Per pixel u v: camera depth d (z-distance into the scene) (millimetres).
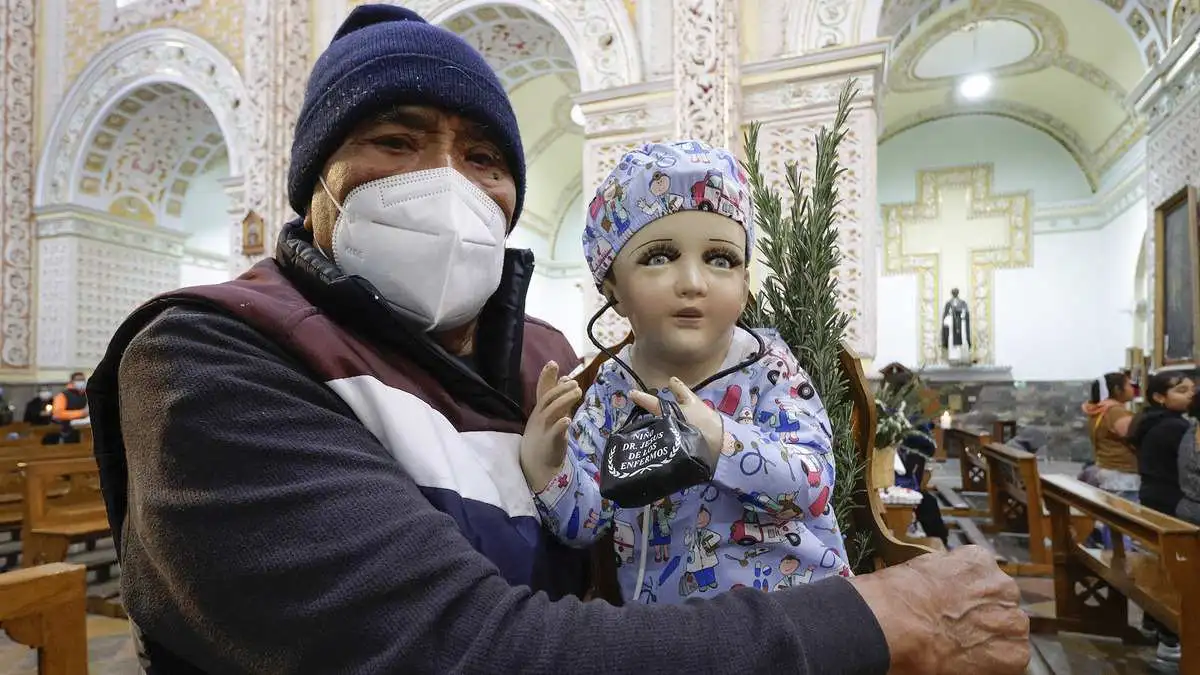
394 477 776
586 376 1353
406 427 861
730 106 6398
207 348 781
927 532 5168
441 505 843
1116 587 3557
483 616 676
